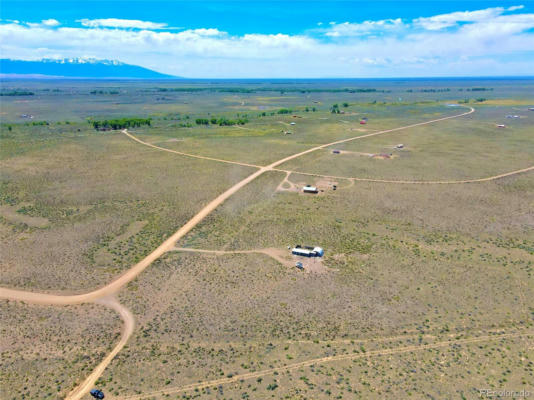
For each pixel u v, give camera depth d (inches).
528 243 2704.2
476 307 2011.6
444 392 1476.4
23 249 2684.5
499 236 2819.9
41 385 1545.3
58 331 1861.5
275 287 2202.3
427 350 1708.9
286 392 1485.0
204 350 1720.0
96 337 1817.2
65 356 1700.3
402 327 1865.2
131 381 1553.9
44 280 2299.5
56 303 2080.5
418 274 2330.2
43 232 2955.2
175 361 1657.2
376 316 1947.6
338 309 2005.4
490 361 1637.6
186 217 3216.0
